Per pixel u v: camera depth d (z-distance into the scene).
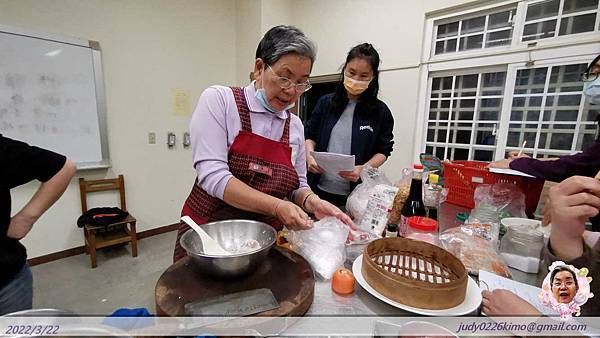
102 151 2.35
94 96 2.25
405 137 2.46
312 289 0.55
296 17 3.09
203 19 2.87
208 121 0.79
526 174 1.11
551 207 0.62
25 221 0.92
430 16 2.25
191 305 0.47
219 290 0.53
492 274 0.65
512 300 0.51
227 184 0.75
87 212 2.24
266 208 0.74
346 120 1.50
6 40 1.84
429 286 0.49
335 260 0.66
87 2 2.15
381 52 2.51
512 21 1.95
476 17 2.09
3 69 1.86
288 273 0.60
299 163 1.02
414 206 0.95
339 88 1.46
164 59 2.64
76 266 2.16
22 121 1.96
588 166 0.98
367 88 1.39
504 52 1.97
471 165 1.34
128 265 2.20
